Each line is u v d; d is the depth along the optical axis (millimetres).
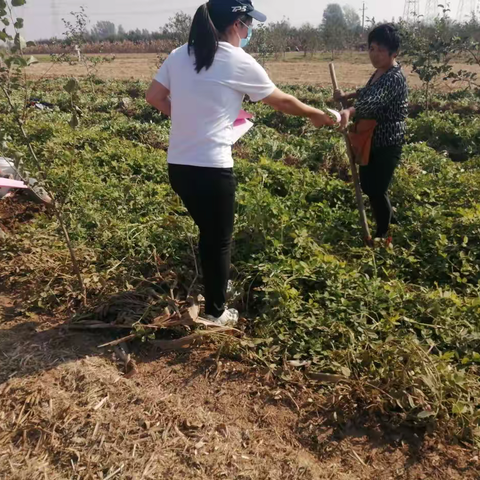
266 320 3473
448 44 10633
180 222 4645
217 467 2521
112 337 3518
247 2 3025
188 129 3045
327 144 7785
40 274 4137
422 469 2527
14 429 2771
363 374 3023
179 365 3256
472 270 4094
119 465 2533
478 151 8930
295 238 4289
